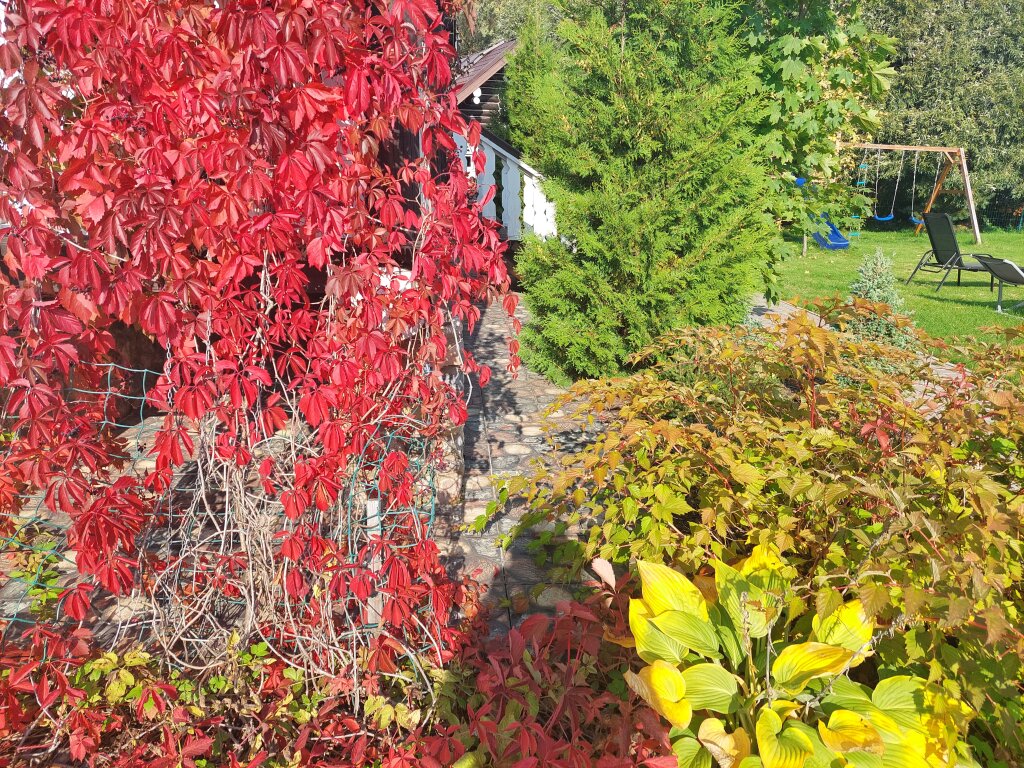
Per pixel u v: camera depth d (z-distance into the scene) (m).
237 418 2.17
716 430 3.23
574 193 5.92
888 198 25.02
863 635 2.24
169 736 2.04
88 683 2.23
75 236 2.03
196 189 1.92
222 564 2.49
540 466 3.55
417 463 3.03
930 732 1.98
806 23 6.70
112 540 2.08
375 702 2.27
